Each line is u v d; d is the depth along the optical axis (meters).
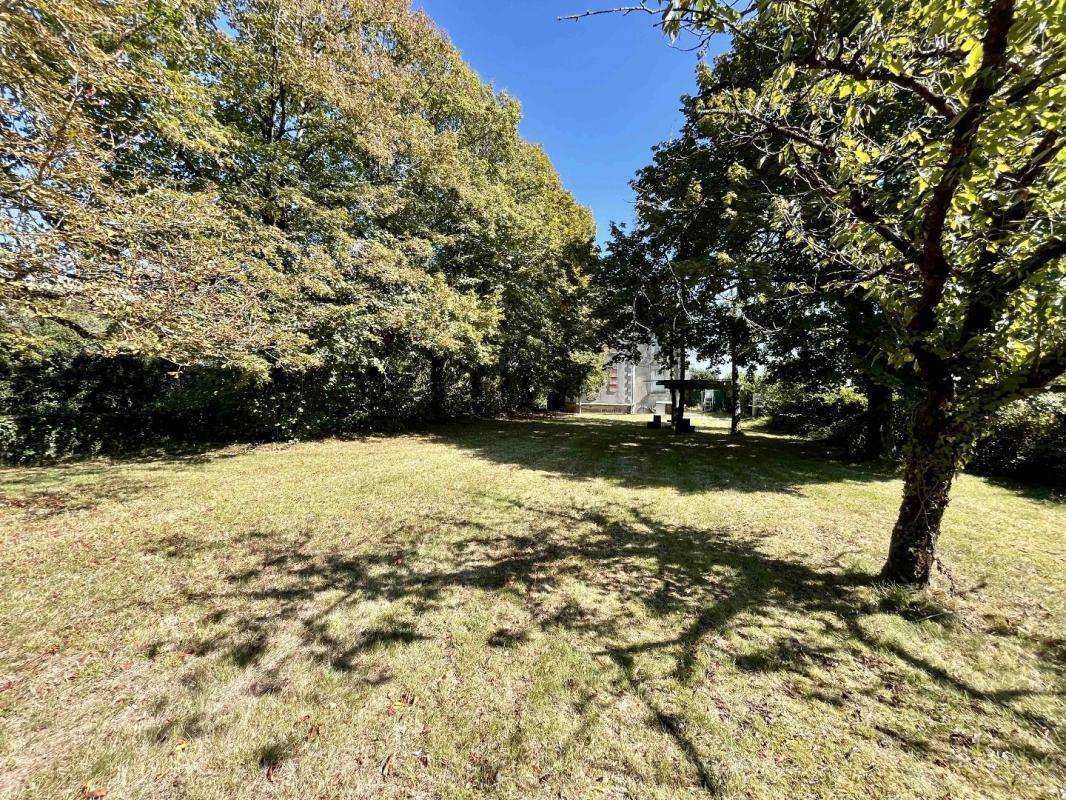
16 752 1.91
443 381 17.06
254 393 10.30
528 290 15.53
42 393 7.95
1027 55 2.15
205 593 3.37
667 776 1.86
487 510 5.62
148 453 8.87
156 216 5.16
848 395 10.77
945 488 3.39
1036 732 2.09
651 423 17.78
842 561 4.11
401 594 3.42
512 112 16.27
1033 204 2.63
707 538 4.73
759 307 8.29
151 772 1.84
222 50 8.03
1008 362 3.01
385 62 10.36
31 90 3.78
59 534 4.46
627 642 2.83
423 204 12.12
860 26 2.55
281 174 8.92
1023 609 3.20
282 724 2.11
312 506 5.60
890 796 1.76
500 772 1.88
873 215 3.60
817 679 2.48
